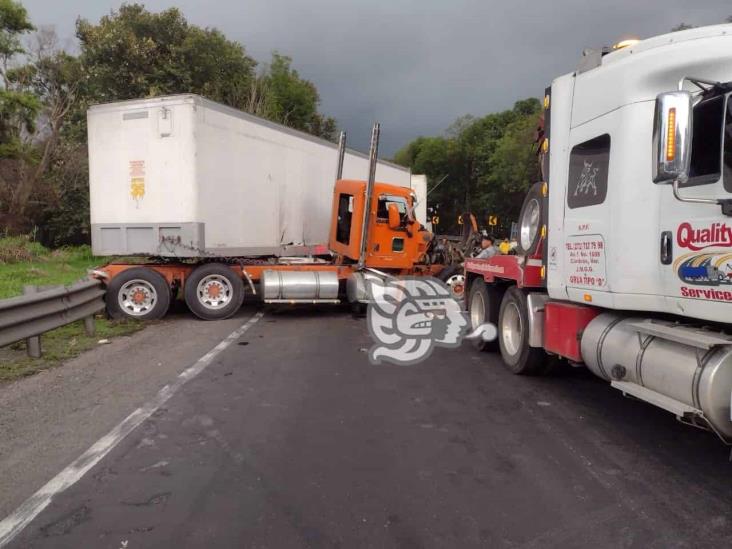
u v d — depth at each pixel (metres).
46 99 27.30
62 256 22.53
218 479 4.33
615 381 5.11
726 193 4.04
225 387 6.78
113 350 8.65
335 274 12.22
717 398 4.07
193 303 11.32
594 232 5.44
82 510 3.84
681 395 4.36
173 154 10.53
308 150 13.80
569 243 5.93
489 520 3.75
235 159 11.41
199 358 8.23
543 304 6.86
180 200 10.56
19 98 23.67
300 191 13.55
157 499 4.00
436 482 4.31
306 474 4.43
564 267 6.04
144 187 10.75
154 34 27.45
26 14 24.86
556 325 6.41
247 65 29.83
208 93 27.45
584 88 5.71
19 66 26.09
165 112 10.49
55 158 26.81
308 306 13.84
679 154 3.77
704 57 4.50
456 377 7.47
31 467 4.51
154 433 5.25
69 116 27.20
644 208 4.82
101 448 4.89
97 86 26.66
